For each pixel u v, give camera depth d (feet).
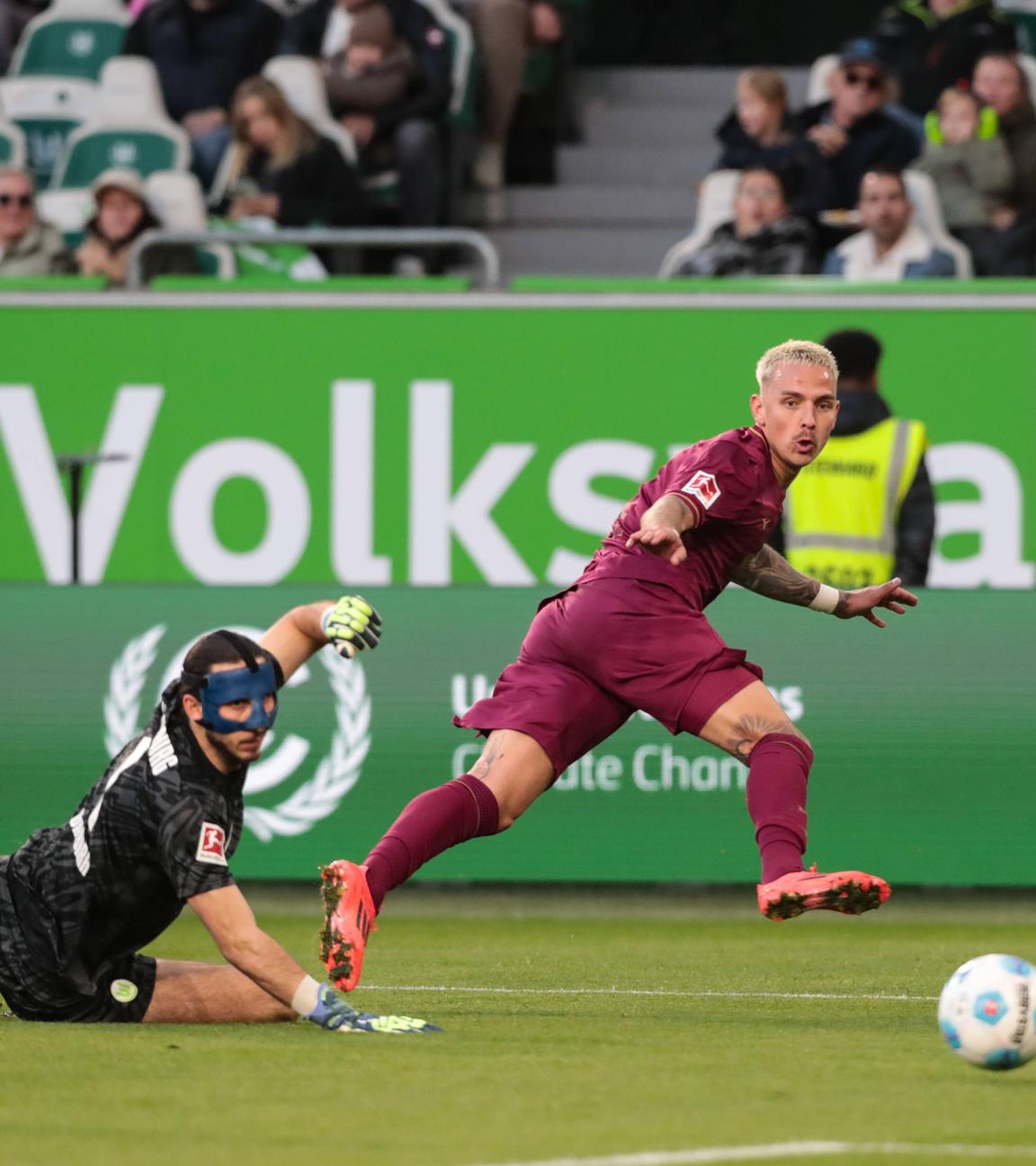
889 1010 70.69
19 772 117.29
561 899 125.29
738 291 129.59
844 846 115.44
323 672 117.19
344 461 130.41
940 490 128.16
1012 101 163.02
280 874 116.67
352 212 167.63
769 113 165.58
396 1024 59.52
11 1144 42.22
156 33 178.60
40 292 132.05
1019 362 127.85
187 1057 54.29
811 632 116.26
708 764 115.65
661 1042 59.16
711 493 66.28
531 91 197.67
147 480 131.64
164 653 117.70
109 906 60.64
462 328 129.49
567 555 129.29
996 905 122.52
